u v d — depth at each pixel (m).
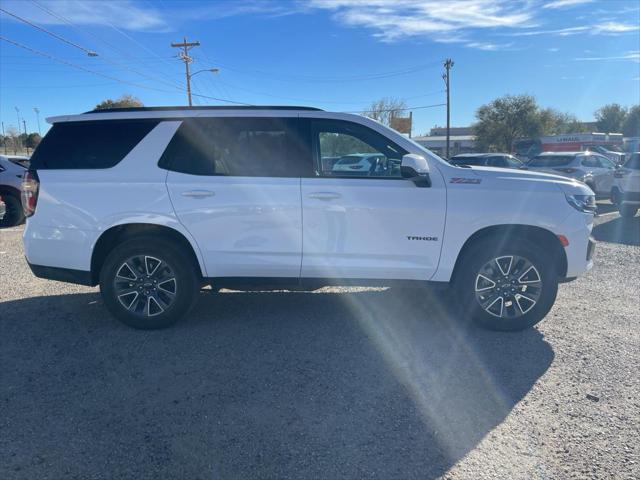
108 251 4.94
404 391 3.70
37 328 4.89
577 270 4.72
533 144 41.78
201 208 4.62
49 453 2.97
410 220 4.61
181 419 3.32
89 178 4.69
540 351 4.41
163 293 4.77
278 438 3.12
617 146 41.09
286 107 4.85
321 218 4.62
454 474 2.80
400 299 5.83
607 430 3.22
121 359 4.20
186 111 4.81
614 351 4.41
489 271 4.72
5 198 11.29
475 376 3.94
